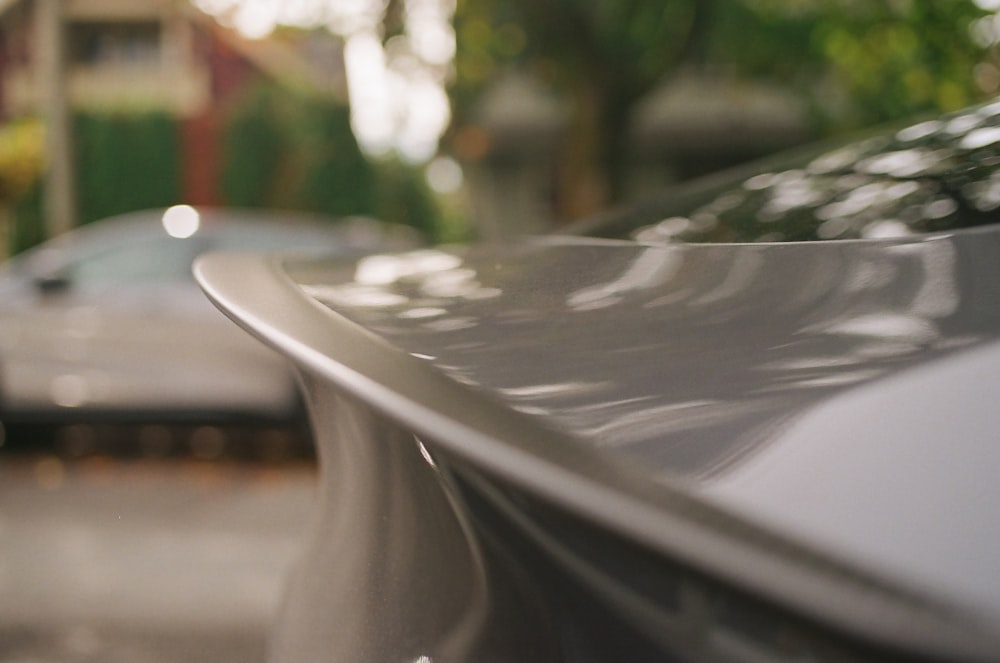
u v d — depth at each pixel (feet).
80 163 71.61
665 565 2.46
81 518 18.04
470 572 3.20
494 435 2.48
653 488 2.32
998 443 2.55
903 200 3.93
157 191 72.02
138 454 23.52
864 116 54.70
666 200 5.34
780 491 2.44
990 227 3.55
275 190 73.31
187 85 72.23
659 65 58.29
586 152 59.36
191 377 22.62
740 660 2.31
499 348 3.22
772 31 58.23
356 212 74.23
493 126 83.15
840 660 2.11
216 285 4.08
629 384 2.90
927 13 36.73
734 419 2.71
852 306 3.26
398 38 56.95
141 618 13.10
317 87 73.20
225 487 20.44
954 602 1.96
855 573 2.01
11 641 12.39
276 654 4.53
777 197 4.52
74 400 23.00
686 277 3.78
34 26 71.67
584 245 4.68
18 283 23.86
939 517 2.36
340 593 3.97
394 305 3.82
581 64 58.03
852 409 2.71
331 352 3.09
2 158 64.03
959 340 2.96
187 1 65.31
